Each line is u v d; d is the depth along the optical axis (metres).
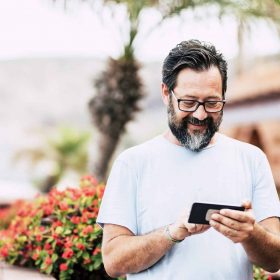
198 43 2.45
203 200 2.45
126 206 2.49
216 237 2.42
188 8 7.34
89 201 4.08
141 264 2.40
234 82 12.74
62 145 18.45
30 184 18.80
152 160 2.51
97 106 8.34
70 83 34.72
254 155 2.57
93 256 3.83
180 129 2.45
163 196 2.46
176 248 2.42
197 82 2.39
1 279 3.69
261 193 2.53
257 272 3.80
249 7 7.08
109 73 8.28
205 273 2.39
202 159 2.49
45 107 32.84
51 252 3.92
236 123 12.01
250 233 2.25
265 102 10.67
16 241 4.22
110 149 8.52
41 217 4.22
